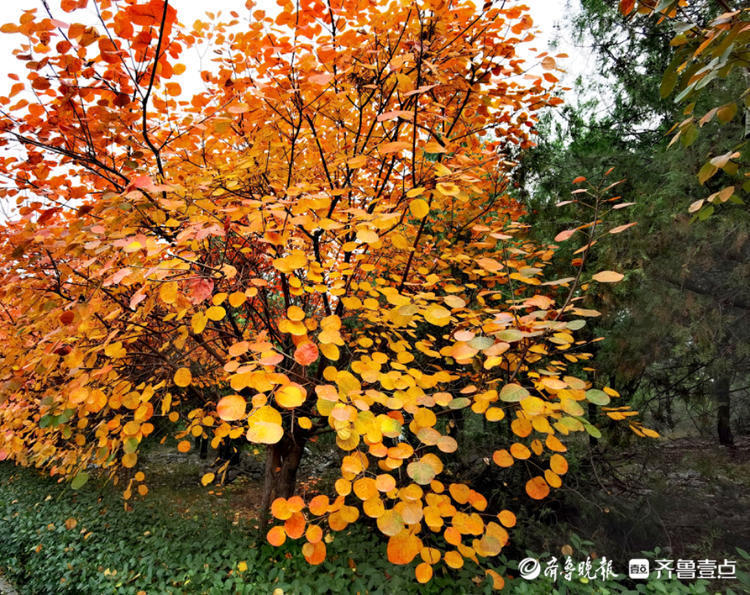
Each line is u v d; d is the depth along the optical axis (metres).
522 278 1.67
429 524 1.39
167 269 1.39
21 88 1.73
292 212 1.61
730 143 2.85
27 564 4.93
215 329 2.96
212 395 4.05
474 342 1.35
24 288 1.94
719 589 2.88
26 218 1.76
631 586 3.18
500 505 3.71
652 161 3.74
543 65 1.93
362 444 3.58
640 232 3.22
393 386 1.57
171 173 2.70
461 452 4.02
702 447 3.84
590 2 4.16
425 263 3.36
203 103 2.60
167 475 8.41
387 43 2.65
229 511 5.90
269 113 2.40
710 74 1.14
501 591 2.85
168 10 1.54
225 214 1.88
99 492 6.50
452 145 2.69
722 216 2.99
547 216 4.12
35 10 1.42
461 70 2.66
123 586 3.67
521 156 4.04
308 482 6.18
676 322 3.17
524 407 1.25
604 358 3.51
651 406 3.68
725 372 3.28
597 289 3.38
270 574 3.46
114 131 2.26
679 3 1.41
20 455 3.05
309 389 2.87
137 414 1.74
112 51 1.62
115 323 2.21
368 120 3.12
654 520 3.44
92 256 1.78
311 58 1.83
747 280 3.02
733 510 3.41
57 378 2.88
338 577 3.18
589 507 3.54
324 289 1.85
